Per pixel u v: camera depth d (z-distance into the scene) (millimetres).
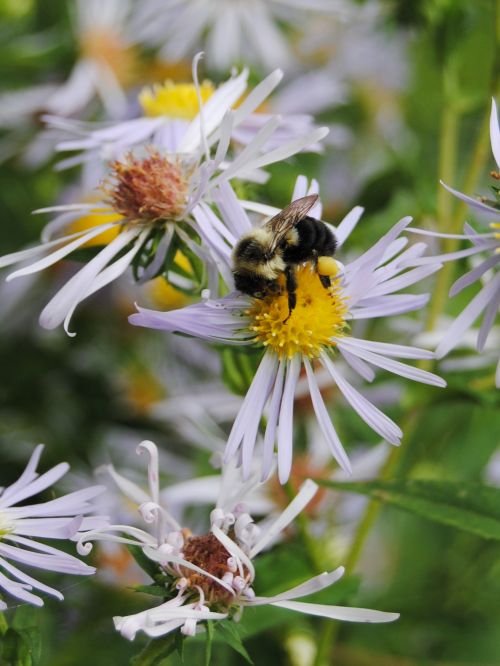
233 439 236
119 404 354
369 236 314
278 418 238
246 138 272
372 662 315
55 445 342
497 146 239
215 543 233
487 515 252
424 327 302
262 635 297
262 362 242
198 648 287
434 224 309
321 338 242
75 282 245
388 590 324
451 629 319
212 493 298
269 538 237
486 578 324
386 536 331
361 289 242
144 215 251
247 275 241
